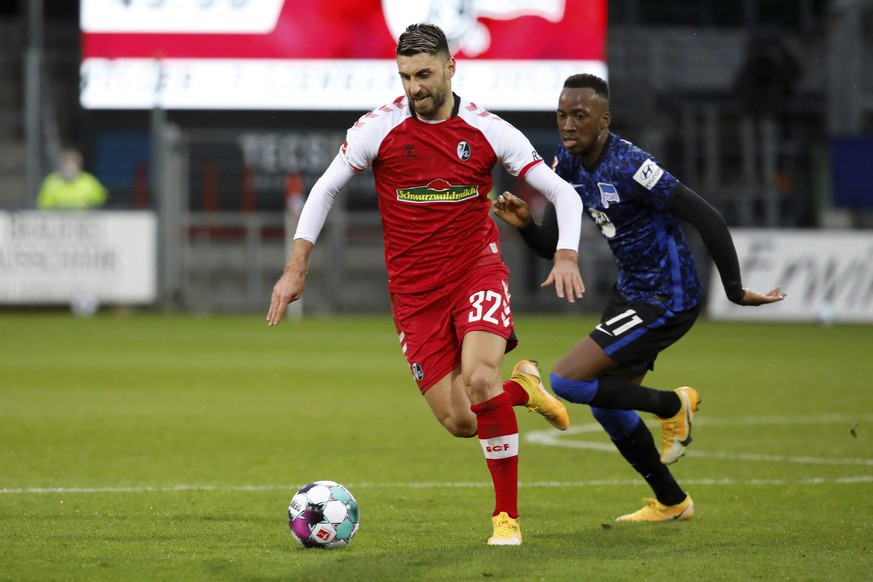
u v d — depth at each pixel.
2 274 82.44
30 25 88.94
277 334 72.75
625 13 102.25
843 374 54.16
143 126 90.69
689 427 21.84
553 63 90.00
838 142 90.12
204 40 90.19
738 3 104.75
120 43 89.62
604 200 21.88
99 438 33.31
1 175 97.69
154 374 51.03
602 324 22.06
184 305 89.56
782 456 31.73
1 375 49.72
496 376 19.22
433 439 34.12
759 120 98.50
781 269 85.00
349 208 93.94
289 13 90.44
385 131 19.59
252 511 22.55
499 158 19.81
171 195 86.56
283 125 92.19
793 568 17.34
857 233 84.50
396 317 20.56
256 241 91.31
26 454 30.27
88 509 22.58
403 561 17.58
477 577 16.48
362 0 90.56
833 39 97.31
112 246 83.81
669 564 17.55
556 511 23.33
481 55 89.62
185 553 18.28
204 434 34.50
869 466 29.97
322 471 28.27
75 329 73.75
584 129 21.45
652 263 22.02
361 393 45.62
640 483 27.12
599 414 21.91
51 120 96.81
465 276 19.94
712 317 88.50
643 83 99.19
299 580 16.28
